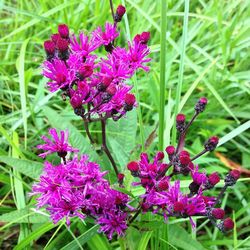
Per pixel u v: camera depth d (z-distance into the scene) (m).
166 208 0.17
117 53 0.18
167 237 0.19
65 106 0.31
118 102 0.18
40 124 0.28
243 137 0.29
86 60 0.18
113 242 0.23
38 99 0.27
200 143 0.28
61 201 0.17
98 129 0.28
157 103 0.28
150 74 0.31
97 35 0.19
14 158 0.21
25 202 0.23
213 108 0.31
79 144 0.22
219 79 0.32
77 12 0.34
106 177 0.21
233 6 0.34
